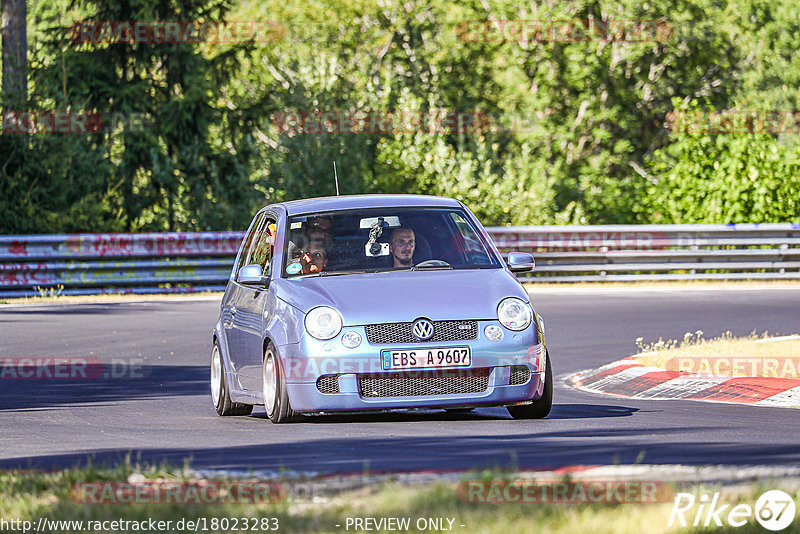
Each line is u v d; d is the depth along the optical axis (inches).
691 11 6328.7
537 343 1403.8
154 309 3152.1
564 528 731.4
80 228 4296.3
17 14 4495.6
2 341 2517.2
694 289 3553.2
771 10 7101.4
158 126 5078.7
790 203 4234.7
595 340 2448.3
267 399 1439.5
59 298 3430.1
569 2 6284.5
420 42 6599.4
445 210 1556.3
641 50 6146.7
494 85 6476.4
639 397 1736.0
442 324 1374.3
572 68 6235.2
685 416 1450.5
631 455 1091.9
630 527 729.6
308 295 1405.0
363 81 5032.0
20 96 4311.0
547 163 5910.4
